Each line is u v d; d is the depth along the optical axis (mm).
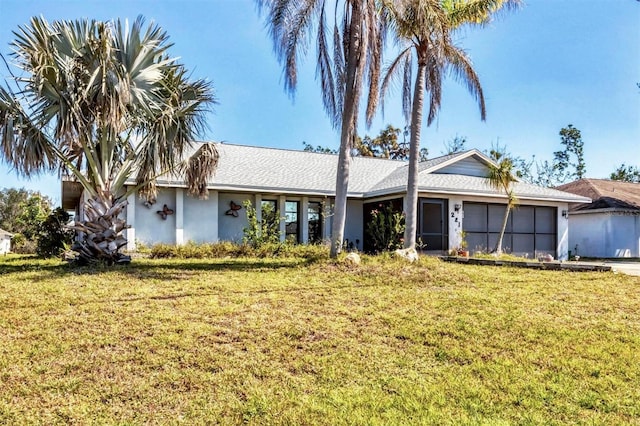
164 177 13906
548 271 10914
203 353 4727
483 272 10352
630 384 4211
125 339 5016
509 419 3529
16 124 8422
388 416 3551
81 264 9922
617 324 6133
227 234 15945
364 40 9852
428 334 5527
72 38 8734
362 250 17953
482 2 12133
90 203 9766
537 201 17625
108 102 8352
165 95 9836
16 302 6375
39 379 4055
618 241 21062
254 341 5113
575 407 3750
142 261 11117
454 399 3873
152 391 3920
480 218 17188
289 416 3541
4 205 45781
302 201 17047
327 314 6250
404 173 18266
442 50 11875
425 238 16188
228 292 7340
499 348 5125
